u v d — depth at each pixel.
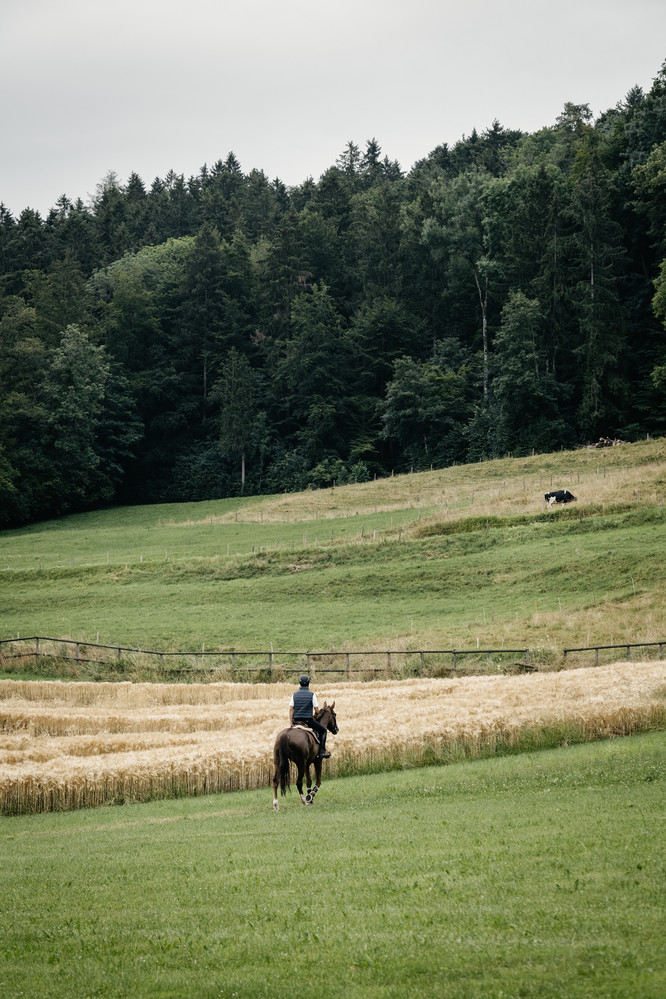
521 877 13.61
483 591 62.25
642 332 122.81
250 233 197.00
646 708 29.75
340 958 10.97
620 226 123.12
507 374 114.81
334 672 49.69
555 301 119.19
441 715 30.09
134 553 88.25
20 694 45.12
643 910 11.63
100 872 16.22
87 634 60.84
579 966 10.08
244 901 13.66
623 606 54.03
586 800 19.66
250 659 53.47
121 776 25.61
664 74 127.50
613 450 99.31
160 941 12.05
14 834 21.62
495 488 92.50
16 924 13.36
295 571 72.94
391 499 97.19
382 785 24.50
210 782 26.16
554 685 34.62
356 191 198.12
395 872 14.60
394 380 130.50
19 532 116.38
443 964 10.45
